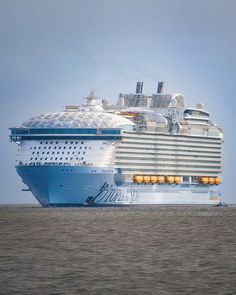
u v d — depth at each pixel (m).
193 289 91.19
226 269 106.06
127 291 90.19
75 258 118.44
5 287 92.69
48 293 89.00
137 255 122.69
